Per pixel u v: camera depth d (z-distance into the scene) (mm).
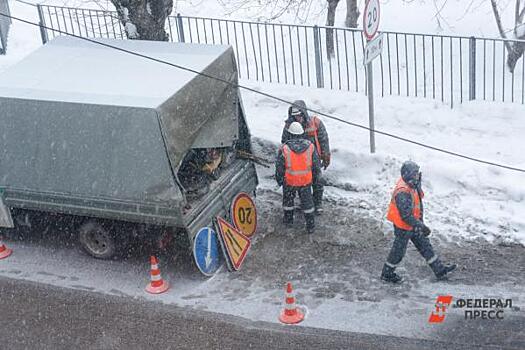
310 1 16641
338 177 11398
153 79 9586
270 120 12852
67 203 9734
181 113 9234
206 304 9094
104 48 10820
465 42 15125
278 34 16672
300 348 8062
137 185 9172
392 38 15688
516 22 13422
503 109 12180
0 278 10062
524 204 10180
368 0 10242
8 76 10148
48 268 10234
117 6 12383
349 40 15719
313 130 10734
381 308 8656
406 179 8695
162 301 9250
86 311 9156
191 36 15336
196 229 9406
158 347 8312
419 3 17094
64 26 16891
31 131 9555
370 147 11438
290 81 14664
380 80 14211
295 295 9078
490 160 10961
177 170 9203
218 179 10203
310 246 10102
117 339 8539
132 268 10062
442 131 11992
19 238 11047
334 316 8594
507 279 9000
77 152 9367
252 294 9203
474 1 16609
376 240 10078
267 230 10586
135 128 8930
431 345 7891
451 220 10227
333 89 13758
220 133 10102
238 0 18266
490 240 9789
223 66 10219
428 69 14414
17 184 9938
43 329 8867
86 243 10273
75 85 9680
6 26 17469
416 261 9555
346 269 9523
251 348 8148
